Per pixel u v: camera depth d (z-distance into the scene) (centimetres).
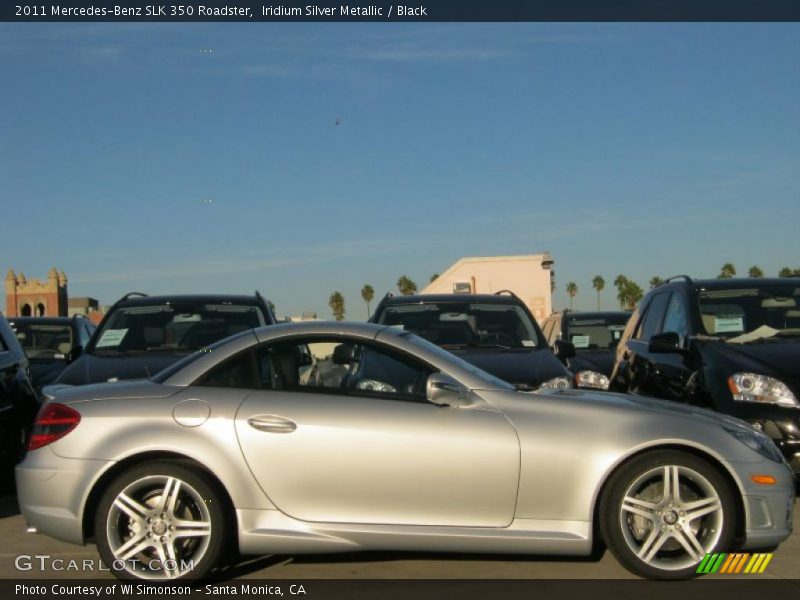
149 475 507
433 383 516
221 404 521
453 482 506
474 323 955
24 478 526
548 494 506
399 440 509
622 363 1018
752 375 713
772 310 847
